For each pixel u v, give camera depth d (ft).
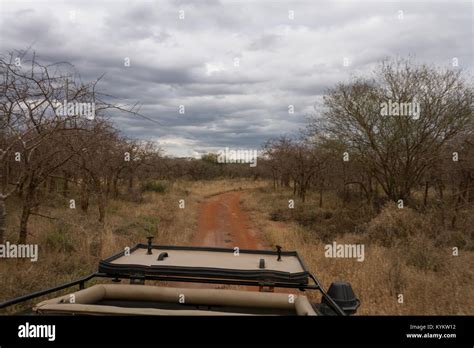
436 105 50.52
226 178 196.44
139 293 11.64
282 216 65.92
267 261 14.05
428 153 50.93
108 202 55.21
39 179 25.90
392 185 55.52
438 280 24.79
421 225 40.01
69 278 22.22
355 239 42.01
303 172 82.89
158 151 92.58
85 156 34.78
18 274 20.68
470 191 45.85
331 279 25.79
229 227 57.41
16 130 22.98
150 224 45.24
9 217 33.60
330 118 58.18
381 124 53.88
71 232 31.19
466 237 36.96
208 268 12.16
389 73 53.31
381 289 23.31
